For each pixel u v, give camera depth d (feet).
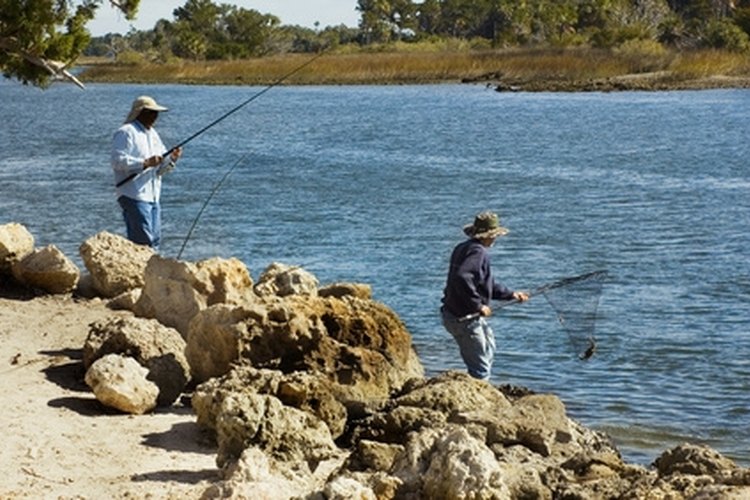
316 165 155.02
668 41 422.41
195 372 37.68
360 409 35.99
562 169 147.33
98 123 246.47
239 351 36.94
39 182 129.90
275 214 105.40
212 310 37.58
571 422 36.09
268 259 81.92
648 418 45.03
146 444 31.68
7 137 204.85
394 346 38.83
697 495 24.04
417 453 27.09
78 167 148.66
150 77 497.05
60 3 72.84
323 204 112.68
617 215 104.17
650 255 83.92
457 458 26.23
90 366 36.24
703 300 67.62
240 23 585.22
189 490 28.22
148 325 37.63
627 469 29.81
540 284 73.97
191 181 133.59
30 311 45.75
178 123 249.96
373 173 143.64
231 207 110.52
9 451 30.17
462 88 379.35
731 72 359.87
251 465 27.45
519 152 172.04
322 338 37.73
